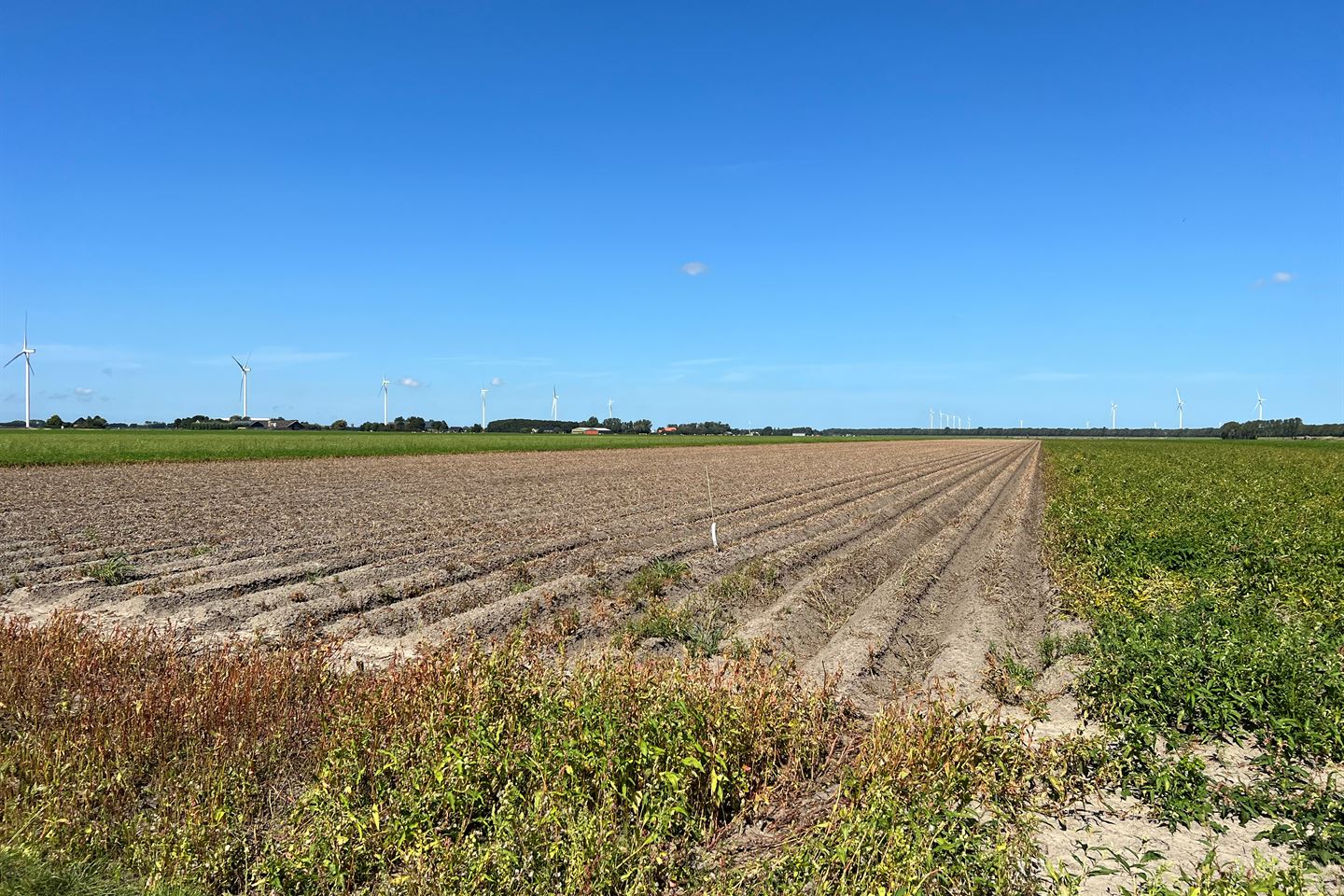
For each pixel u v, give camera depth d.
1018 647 11.72
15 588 14.72
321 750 6.89
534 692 7.43
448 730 6.87
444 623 12.47
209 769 6.46
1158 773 6.92
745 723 7.07
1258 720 8.03
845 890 5.03
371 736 6.83
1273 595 13.79
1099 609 12.76
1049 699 8.70
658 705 6.98
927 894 5.18
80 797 6.03
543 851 5.43
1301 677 8.27
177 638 11.26
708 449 90.44
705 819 6.43
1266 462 57.38
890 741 6.90
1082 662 10.70
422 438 99.00
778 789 6.84
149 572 16.16
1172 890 5.14
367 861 5.64
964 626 12.75
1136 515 23.09
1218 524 21.34
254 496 30.48
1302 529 20.42
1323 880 5.71
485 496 32.22
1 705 7.46
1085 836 6.39
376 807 5.66
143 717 7.14
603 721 6.61
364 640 11.85
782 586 16.14
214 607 13.30
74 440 68.62
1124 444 119.31
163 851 5.43
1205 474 43.44
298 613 12.98
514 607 13.33
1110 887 5.68
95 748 6.63
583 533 21.92
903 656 11.62
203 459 49.59
